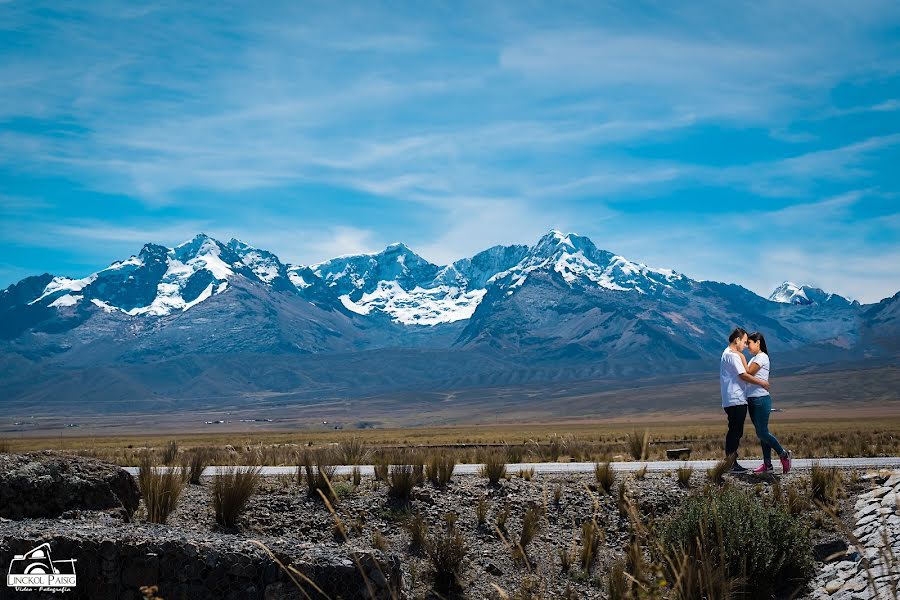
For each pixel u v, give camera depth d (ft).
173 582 33.40
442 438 328.90
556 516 53.16
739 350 60.39
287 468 65.36
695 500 50.34
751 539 46.16
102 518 42.83
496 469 57.98
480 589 45.62
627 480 57.31
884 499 50.62
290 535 48.93
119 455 118.52
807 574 47.09
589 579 46.57
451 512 52.65
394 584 36.01
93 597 33.06
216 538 35.65
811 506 52.95
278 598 33.81
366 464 70.03
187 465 63.57
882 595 39.19
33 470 43.96
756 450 89.56
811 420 633.61
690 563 38.17
